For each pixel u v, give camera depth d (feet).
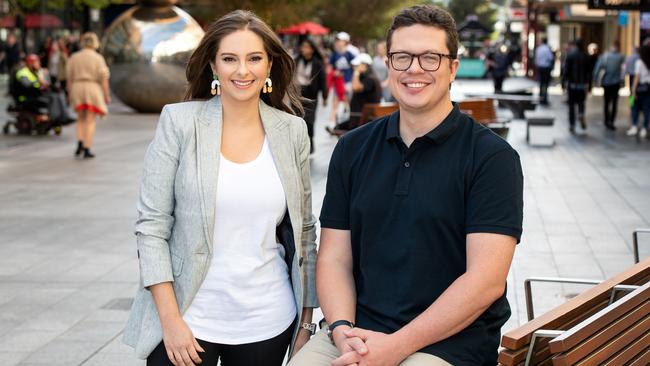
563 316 10.09
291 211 11.20
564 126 71.61
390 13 201.87
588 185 40.68
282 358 11.49
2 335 19.65
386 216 10.88
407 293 10.69
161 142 10.97
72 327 20.18
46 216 33.73
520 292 22.70
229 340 11.02
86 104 51.16
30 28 130.31
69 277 24.71
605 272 24.73
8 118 75.82
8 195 38.58
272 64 11.51
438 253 10.68
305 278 11.63
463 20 331.98
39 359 18.08
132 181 42.52
